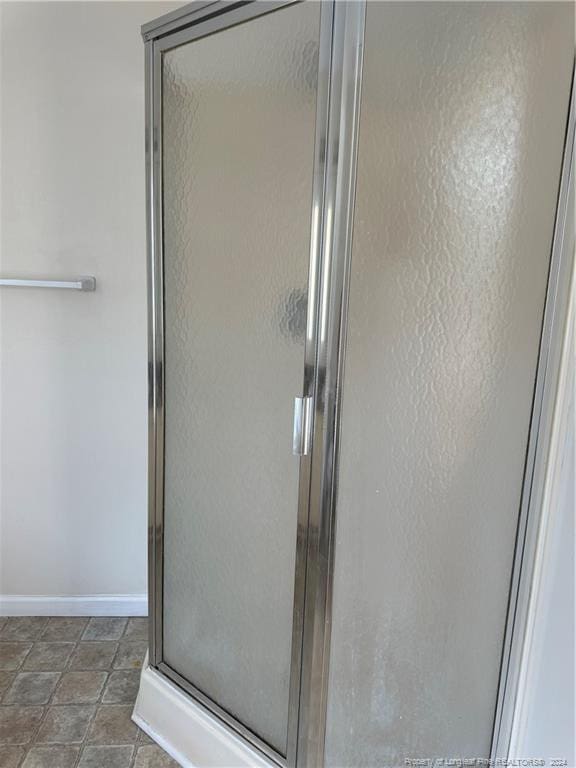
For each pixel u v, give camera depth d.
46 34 1.49
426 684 1.10
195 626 1.29
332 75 0.87
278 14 0.94
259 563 1.13
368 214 0.90
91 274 1.62
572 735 0.93
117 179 1.57
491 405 1.01
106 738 1.33
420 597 1.06
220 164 1.07
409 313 0.95
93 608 1.83
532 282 0.97
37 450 1.72
